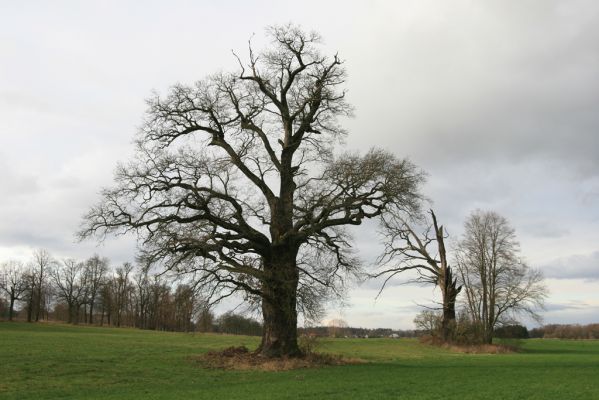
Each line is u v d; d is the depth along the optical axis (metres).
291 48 36.94
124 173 33.28
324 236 34.97
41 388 24.95
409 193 33.78
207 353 38.84
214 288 31.86
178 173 34.22
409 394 23.06
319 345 38.84
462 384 26.53
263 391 23.97
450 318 66.44
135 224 32.44
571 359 47.69
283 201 35.97
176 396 22.73
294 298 34.22
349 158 34.19
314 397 22.19
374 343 67.94
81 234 32.53
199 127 36.59
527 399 21.92
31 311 121.06
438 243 66.94
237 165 35.47
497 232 70.00
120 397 22.55
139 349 44.25
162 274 31.48
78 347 44.00
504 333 72.38
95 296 128.62
